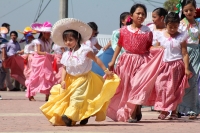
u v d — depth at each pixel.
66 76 19.48
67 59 19.19
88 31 19.56
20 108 27.00
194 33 22.67
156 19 24.36
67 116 18.69
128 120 20.70
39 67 33.41
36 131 17.53
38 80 33.44
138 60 21.11
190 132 17.59
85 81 19.14
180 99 21.55
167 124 20.03
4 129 18.12
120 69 21.22
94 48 30.00
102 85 19.53
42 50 33.59
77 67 19.09
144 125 19.62
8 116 22.75
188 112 22.55
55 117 19.09
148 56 21.33
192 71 22.62
